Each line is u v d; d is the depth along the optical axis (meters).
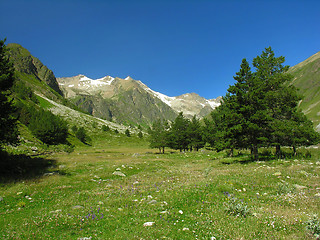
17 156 30.17
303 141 29.28
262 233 6.89
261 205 9.85
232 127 29.45
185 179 18.00
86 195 13.73
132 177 21.48
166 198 11.66
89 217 8.99
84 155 53.59
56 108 167.00
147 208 10.10
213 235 7.00
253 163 26.16
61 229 7.93
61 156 43.59
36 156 37.06
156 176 21.38
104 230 7.75
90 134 144.00
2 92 20.80
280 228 7.13
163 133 72.38
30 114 85.81
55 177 20.27
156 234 7.18
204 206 10.16
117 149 103.50
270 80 31.81
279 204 9.77
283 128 27.98
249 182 14.84
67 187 16.41
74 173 23.77
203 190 12.85
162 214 9.26
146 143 150.75
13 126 21.41
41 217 9.20
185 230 7.53
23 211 10.52
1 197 12.53
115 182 18.62
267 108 30.34
